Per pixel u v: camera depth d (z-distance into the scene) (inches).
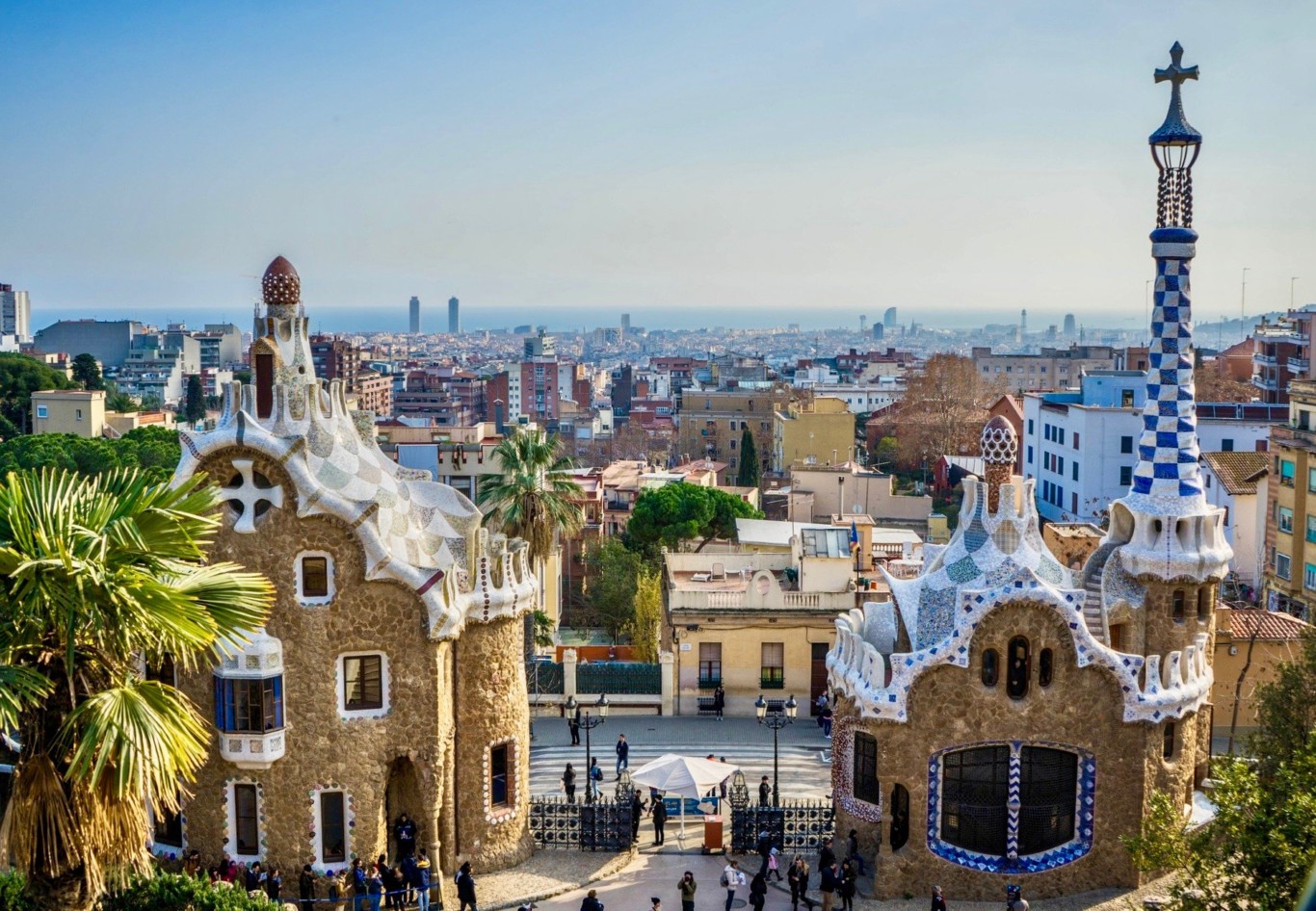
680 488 4217.5
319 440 1920.5
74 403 6599.4
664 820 2127.2
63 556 1127.0
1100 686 1899.6
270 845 1871.3
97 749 1127.6
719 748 2578.7
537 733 2701.8
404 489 2059.5
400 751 1893.5
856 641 1972.2
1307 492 3383.4
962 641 1868.8
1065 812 1926.7
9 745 1253.1
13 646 1126.4
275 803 1867.6
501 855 2007.9
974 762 1907.0
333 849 1892.2
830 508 5024.6
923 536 4414.4
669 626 2940.5
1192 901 1446.9
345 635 1866.4
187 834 1893.5
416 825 1995.6
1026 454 5989.2
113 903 1504.7
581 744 2610.7
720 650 2815.0
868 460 7760.8
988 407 7603.4
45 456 4877.0
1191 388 2064.5
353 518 1845.5
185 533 1243.2
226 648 1811.0
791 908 1876.2
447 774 1947.6
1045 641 1882.4
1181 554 2036.2
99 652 1186.6
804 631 2800.2
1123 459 5049.2
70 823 1153.4
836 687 2038.6
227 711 1844.2
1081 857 1913.1
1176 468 2053.4
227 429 1838.1
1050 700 1891.0
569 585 4557.1
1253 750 1925.4
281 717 1854.1
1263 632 2630.4
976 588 1941.4
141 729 1152.2
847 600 2797.7
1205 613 2073.1
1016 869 1897.1
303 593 1860.2
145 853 1232.2
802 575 2854.3
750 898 1823.3
